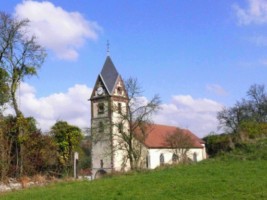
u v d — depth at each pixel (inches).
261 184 730.8
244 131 1414.9
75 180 1071.6
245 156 1116.5
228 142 1322.6
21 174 1477.6
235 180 778.2
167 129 4180.6
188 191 701.9
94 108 3651.6
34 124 1717.5
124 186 788.6
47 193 798.5
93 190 774.5
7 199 767.1
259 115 3459.6
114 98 3577.8
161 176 893.2
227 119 3472.0
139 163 2677.2
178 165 1157.7
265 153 1107.9
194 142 4131.4
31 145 1601.9
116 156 3223.4
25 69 1959.9
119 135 2704.2
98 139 2960.1
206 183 757.3
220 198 645.3
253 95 3521.2
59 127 2417.6
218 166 1003.3
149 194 693.3
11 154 1568.7
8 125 1601.9
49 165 1659.7
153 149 3715.6
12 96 1898.4
